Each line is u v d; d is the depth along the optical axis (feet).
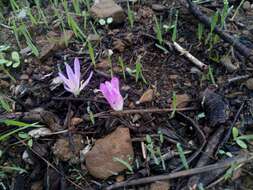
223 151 0.64
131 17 0.87
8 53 0.87
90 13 0.90
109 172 0.64
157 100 0.73
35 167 0.67
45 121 0.72
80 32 0.86
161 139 0.66
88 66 0.81
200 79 0.76
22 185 0.66
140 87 0.75
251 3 0.93
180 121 0.70
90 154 0.65
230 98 0.72
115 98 0.68
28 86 0.79
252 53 0.74
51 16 0.95
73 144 0.68
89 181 0.64
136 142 0.68
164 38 0.85
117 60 0.81
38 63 0.83
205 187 0.61
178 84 0.76
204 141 0.65
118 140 0.65
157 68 0.79
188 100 0.72
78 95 0.75
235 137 0.65
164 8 0.91
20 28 0.87
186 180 0.62
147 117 0.70
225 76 0.76
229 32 0.85
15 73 0.83
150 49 0.83
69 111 0.73
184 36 0.85
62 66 0.82
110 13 0.88
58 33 0.89
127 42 0.83
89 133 0.69
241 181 0.62
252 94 0.73
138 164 0.64
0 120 0.70
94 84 0.77
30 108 0.75
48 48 0.84
